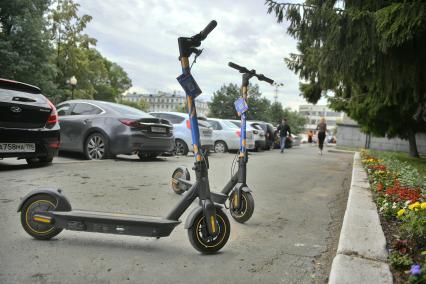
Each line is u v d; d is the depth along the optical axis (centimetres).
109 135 919
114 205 478
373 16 772
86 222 323
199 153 323
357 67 840
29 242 332
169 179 705
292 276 288
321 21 814
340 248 302
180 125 1338
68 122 971
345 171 1118
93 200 499
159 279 271
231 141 1720
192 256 320
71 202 479
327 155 1997
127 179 677
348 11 796
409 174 711
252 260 319
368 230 352
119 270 283
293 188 726
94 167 796
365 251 296
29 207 339
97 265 290
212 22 311
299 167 1159
